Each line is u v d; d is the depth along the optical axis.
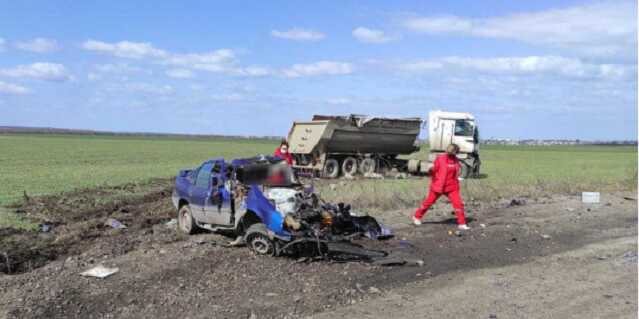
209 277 8.78
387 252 10.70
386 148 31.22
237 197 10.97
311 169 28.59
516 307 7.54
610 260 10.41
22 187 22.69
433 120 30.53
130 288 8.18
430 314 7.23
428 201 13.61
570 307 7.55
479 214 15.82
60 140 104.19
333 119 27.75
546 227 13.87
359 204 16.73
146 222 14.25
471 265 9.94
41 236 12.29
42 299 7.66
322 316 7.14
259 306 7.50
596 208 17.38
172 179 28.75
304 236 9.73
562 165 46.56
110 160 46.00
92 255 10.20
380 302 7.72
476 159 30.30
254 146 92.19
